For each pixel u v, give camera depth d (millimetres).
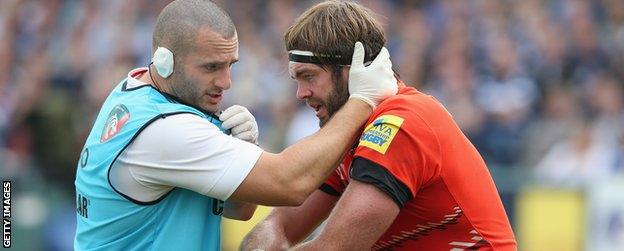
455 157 16453
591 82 39125
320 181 16281
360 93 16516
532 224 31562
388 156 15820
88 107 38031
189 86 16406
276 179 16047
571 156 34312
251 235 17906
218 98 16656
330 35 16406
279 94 38344
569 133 35156
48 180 35750
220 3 45250
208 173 16016
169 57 16359
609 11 43156
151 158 16078
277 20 44062
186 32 16203
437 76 39719
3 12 45750
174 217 16500
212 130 16188
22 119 37250
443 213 16438
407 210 16500
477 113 37125
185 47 16234
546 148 35188
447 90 38562
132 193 16312
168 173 16062
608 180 31531
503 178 31953
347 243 15703
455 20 42281
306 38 16484
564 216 31312
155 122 16094
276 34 43469
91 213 16828
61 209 34406
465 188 16516
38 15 45938
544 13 42469
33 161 36312
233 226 31250
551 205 31453
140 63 42625
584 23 41906
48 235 33750
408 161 15883
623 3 43375
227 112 16859
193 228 16594
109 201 16469
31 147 36875
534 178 32000
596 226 31172
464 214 16516
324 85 16625
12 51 44000
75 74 41500
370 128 16156
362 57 16500
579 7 42719
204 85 16406
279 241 17797
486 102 38188
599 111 37719
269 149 36281
